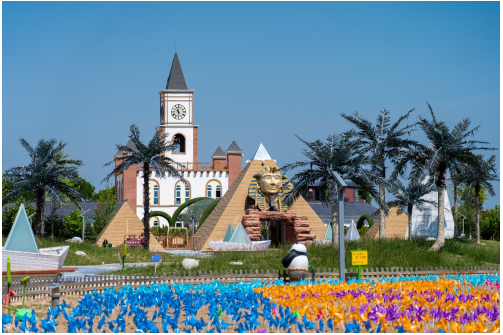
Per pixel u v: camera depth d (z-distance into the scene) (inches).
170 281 1084.5
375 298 745.0
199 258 1537.9
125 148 2095.2
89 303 679.1
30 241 1099.9
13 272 1045.8
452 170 1894.7
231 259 1461.6
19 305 821.9
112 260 1761.8
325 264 1355.8
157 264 1443.2
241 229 1988.2
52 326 560.4
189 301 716.7
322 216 4062.5
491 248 1899.6
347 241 1756.9
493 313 664.4
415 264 1413.6
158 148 2096.5
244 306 702.5
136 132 2091.5
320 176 1806.1
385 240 1748.3
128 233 2352.4
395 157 2094.0
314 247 1571.1
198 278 1103.0
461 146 1712.6
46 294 933.2
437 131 1680.6
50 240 1953.7
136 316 606.5
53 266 1099.9
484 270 1301.7
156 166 2064.5
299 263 1027.3
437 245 1651.1
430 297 769.6
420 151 1758.1
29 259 1079.6
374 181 1831.9
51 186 2023.9
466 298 790.5
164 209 4050.2
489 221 3715.6
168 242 2393.0
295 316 609.3
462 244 1792.6
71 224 2989.7
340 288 861.8
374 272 1201.4
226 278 1122.7
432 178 1852.9
